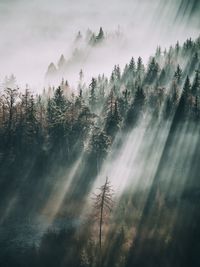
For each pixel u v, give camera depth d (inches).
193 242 2426.2
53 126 3388.3
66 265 2207.2
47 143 3371.1
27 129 3344.0
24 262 2217.0
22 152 3218.5
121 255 2304.4
